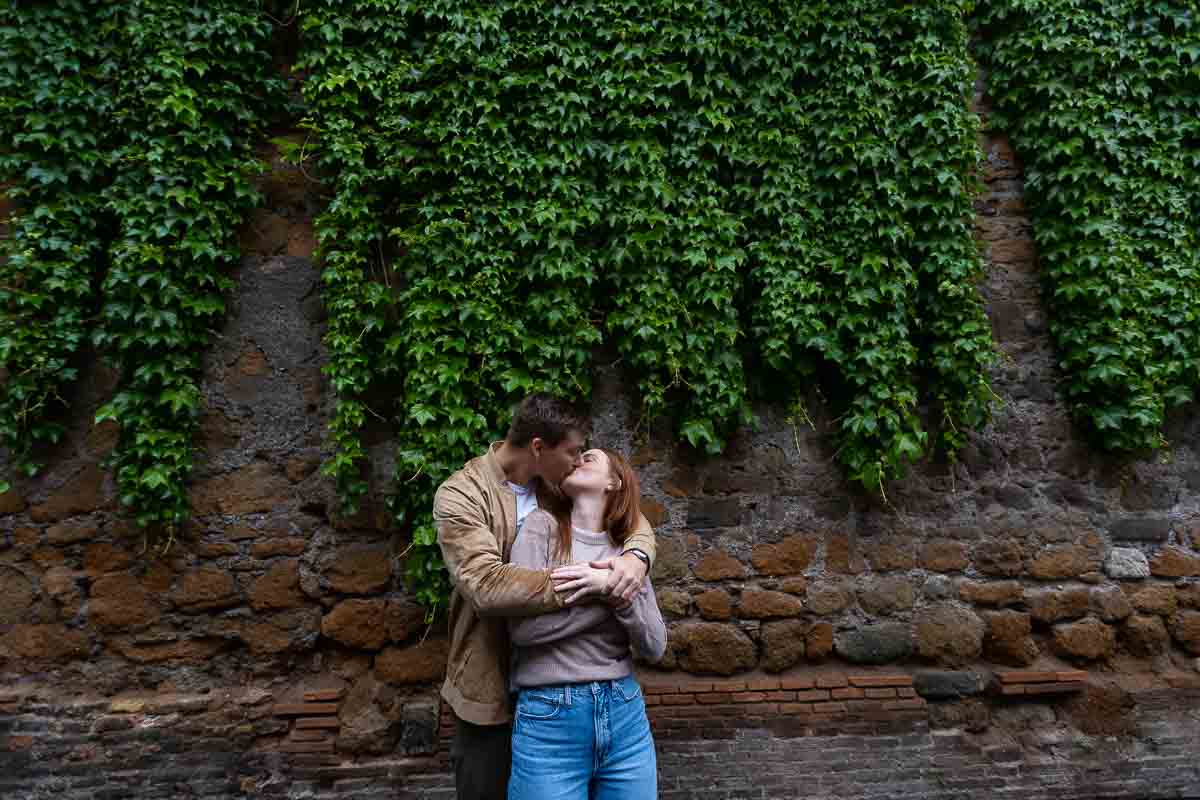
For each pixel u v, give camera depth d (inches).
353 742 134.9
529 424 85.7
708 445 148.0
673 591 148.0
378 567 141.9
